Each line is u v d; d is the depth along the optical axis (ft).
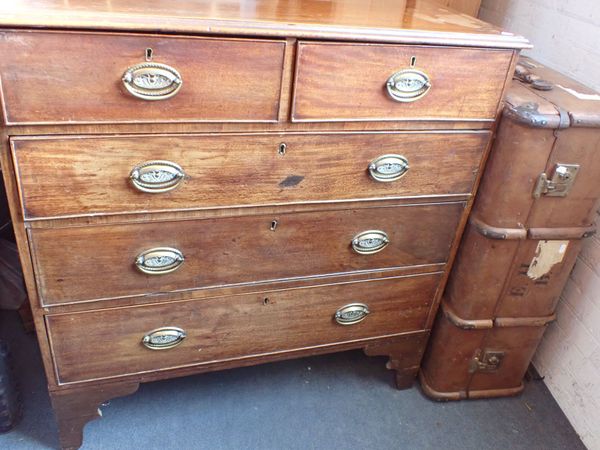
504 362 5.00
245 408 4.90
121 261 3.60
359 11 3.88
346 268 4.24
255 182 3.58
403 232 4.22
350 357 5.55
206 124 3.27
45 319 3.65
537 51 5.38
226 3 3.54
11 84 2.83
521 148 3.84
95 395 4.14
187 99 3.14
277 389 5.12
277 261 4.00
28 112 2.92
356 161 3.72
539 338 4.90
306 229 3.92
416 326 4.84
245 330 4.28
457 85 3.64
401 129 3.70
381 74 3.43
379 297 4.52
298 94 3.33
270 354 4.52
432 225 4.27
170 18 2.92
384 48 3.34
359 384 5.27
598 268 4.69
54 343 3.77
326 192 3.79
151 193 3.38
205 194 3.51
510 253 4.32
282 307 4.26
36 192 3.17
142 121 3.13
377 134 3.66
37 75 2.84
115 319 3.83
